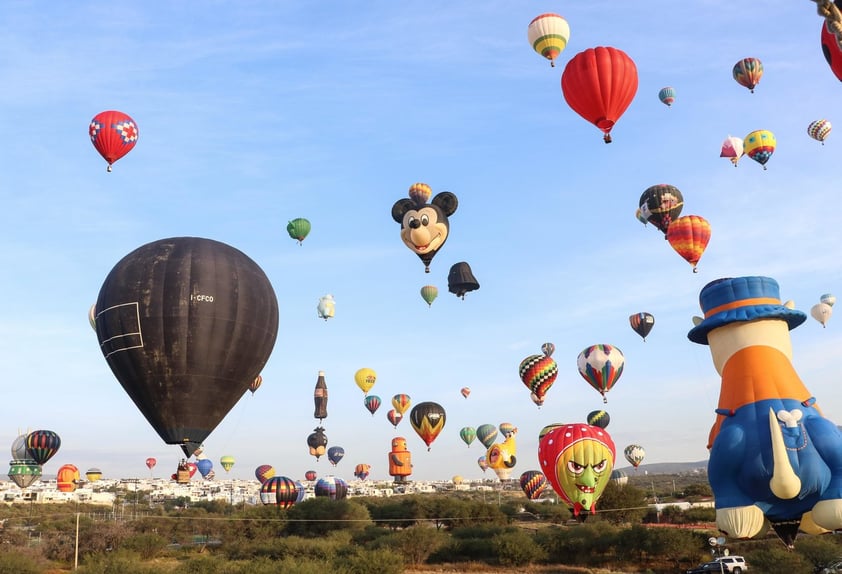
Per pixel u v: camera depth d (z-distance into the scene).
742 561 36.38
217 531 63.06
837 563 35.09
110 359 21.75
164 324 21.14
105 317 21.69
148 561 50.06
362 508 67.75
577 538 45.84
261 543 53.28
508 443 61.53
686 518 57.94
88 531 53.69
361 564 39.00
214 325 21.47
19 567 40.84
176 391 21.16
